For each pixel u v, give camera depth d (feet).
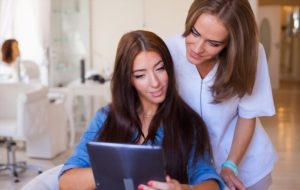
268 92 4.77
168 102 4.34
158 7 17.33
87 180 3.99
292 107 23.63
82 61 15.48
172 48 4.61
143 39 4.04
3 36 16.65
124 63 4.10
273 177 11.90
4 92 12.43
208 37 3.80
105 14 17.46
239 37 3.75
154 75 4.06
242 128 4.86
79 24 17.38
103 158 3.22
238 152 4.79
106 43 17.58
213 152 4.90
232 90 4.23
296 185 11.31
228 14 3.66
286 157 13.83
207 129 4.51
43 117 12.17
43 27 16.42
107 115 4.48
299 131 17.62
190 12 3.91
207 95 4.55
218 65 4.28
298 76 38.19
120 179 3.25
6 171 12.24
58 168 4.75
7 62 14.57
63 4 17.26
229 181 4.43
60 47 17.42
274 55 32.12
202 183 3.88
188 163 4.22
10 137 11.87
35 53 16.83
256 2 15.58
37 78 15.52
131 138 4.33
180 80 4.64
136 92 4.32
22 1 16.66
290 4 32.19
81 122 17.56
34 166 12.34
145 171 3.16
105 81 15.51
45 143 13.52
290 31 39.58
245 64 3.92
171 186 3.18
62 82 17.48
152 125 4.31
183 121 4.34
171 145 4.18
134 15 17.40
